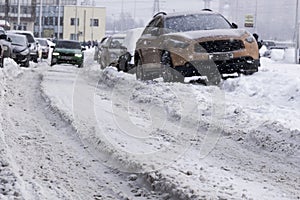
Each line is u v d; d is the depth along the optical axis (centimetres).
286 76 1681
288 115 1220
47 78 2228
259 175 773
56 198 648
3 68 2258
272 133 1013
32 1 11125
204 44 1656
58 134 1035
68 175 759
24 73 2627
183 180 700
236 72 1736
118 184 724
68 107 1297
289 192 692
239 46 1730
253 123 1127
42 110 1327
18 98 1546
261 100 1462
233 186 698
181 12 1894
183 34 1672
